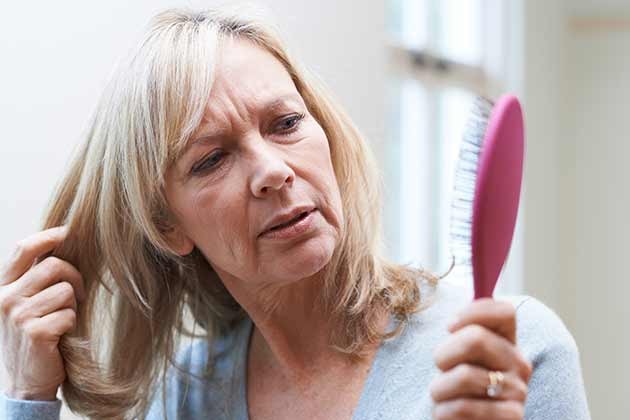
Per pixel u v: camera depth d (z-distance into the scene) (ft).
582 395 2.64
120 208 3.03
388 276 3.02
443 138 9.38
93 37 4.42
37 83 4.15
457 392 1.80
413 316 2.91
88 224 3.15
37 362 3.13
